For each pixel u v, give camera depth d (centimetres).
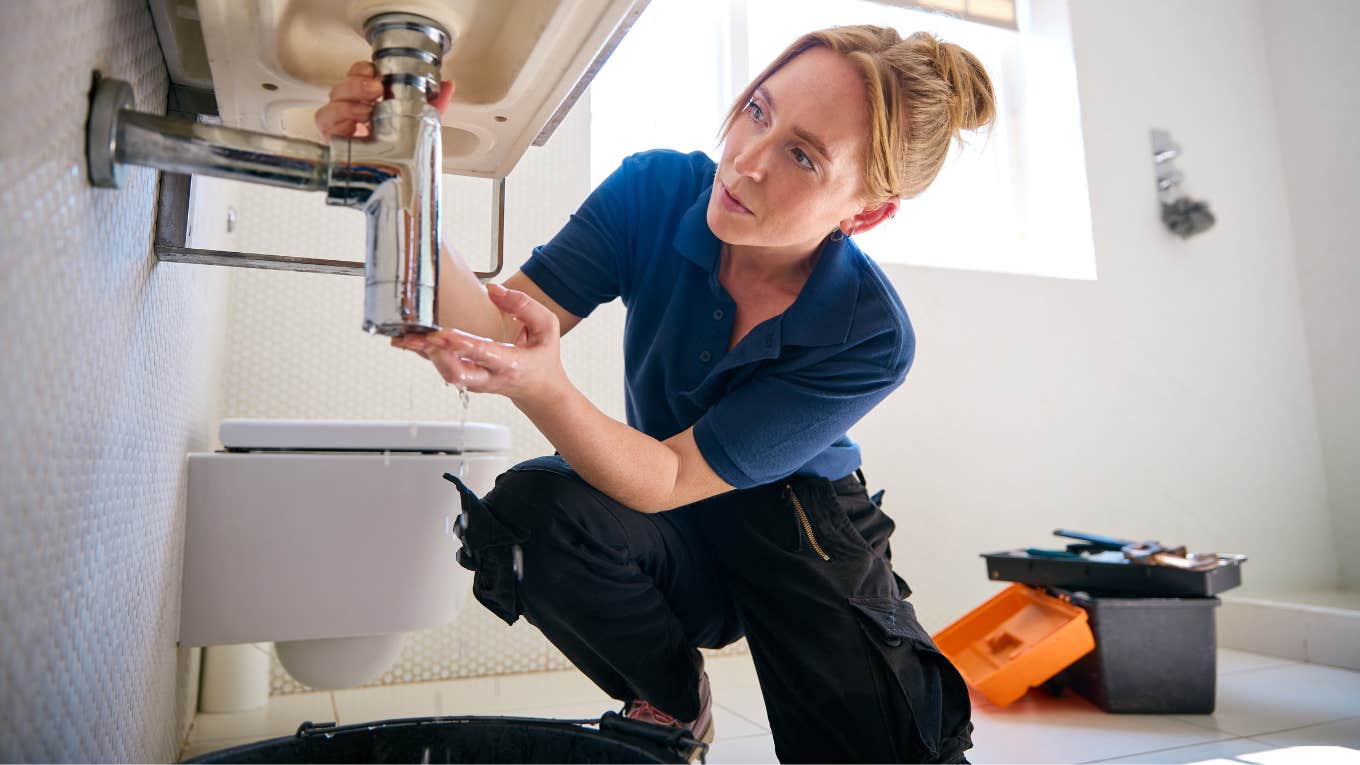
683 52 265
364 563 140
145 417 87
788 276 116
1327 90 309
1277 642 246
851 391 108
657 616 113
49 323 52
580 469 92
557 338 80
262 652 184
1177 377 293
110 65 65
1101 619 188
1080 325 282
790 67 100
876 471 252
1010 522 263
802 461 108
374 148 66
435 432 145
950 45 108
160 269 91
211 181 133
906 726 111
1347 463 303
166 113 92
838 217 104
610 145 256
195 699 175
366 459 141
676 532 121
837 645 112
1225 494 293
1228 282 307
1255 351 307
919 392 259
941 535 255
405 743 91
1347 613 229
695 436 102
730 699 193
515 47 83
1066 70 301
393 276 64
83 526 63
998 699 189
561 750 88
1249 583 292
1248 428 301
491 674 212
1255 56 327
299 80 84
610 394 229
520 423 219
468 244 218
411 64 72
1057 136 302
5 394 46
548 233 225
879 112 96
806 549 116
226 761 81
